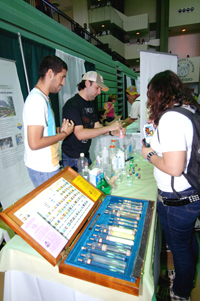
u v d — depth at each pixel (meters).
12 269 0.80
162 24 11.16
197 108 0.86
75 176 1.01
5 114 1.83
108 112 4.22
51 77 1.11
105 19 9.33
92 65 4.72
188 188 0.89
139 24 11.26
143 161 1.87
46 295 0.83
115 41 10.11
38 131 1.01
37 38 2.75
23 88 2.28
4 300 0.89
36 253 0.74
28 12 2.61
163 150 0.75
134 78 10.37
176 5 10.70
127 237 0.76
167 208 0.96
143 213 0.93
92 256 0.68
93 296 0.68
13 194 1.97
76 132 1.50
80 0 9.37
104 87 1.59
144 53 2.17
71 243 0.75
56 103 3.08
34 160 1.15
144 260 0.68
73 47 3.99
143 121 2.36
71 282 0.69
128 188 1.29
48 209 0.77
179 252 1.04
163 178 0.92
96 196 1.01
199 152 0.78
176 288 1.17
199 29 11.51
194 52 11.98
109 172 1.48
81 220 0.84
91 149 2.93
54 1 8.98
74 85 3.68
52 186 0.86
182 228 0.96
